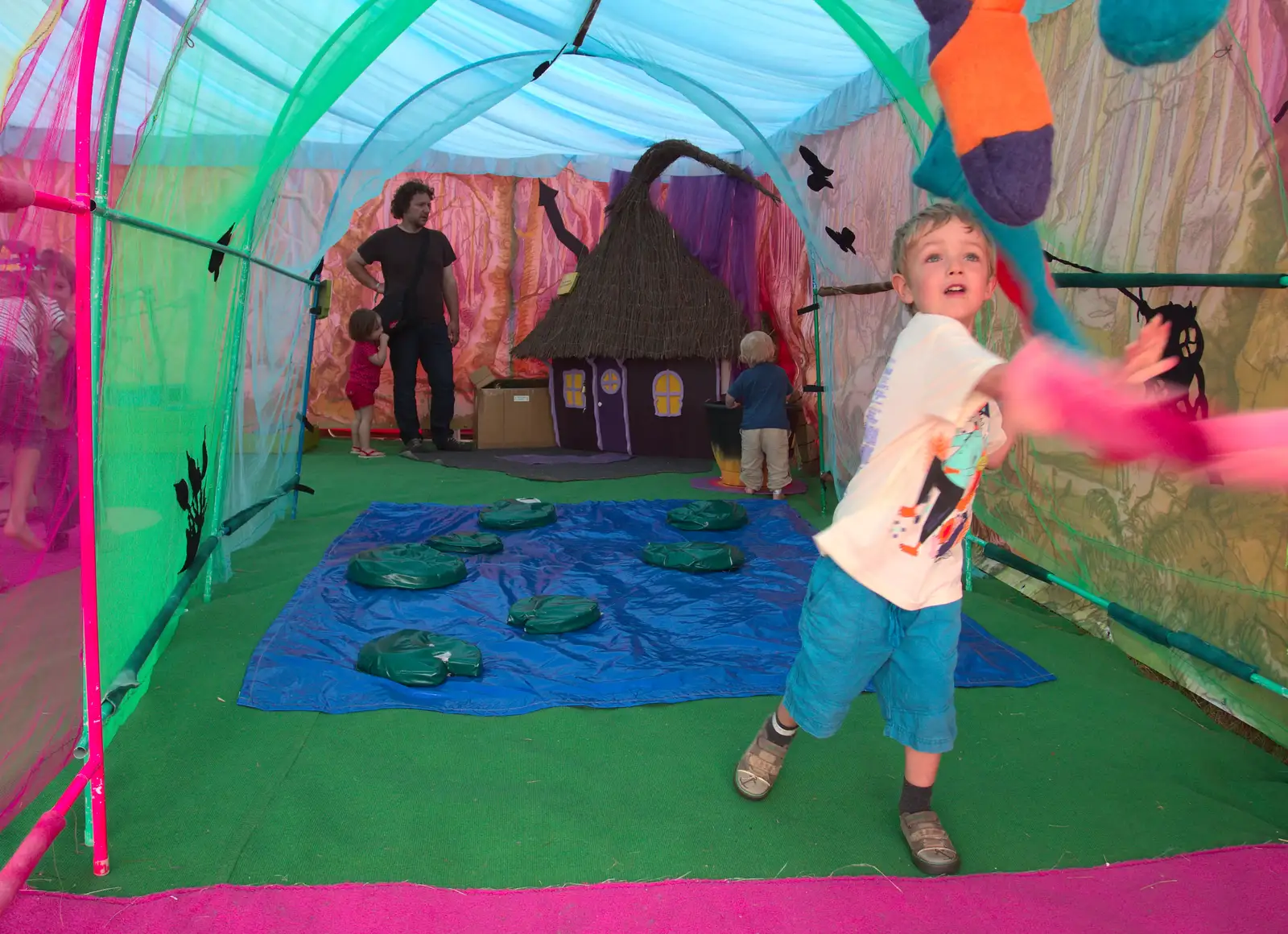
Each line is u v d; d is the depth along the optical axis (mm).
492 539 4918
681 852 2283
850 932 1988
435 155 8906
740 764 2555
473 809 2445
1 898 1746
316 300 5695
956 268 2049
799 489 6617
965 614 4059
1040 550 4207
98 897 2035
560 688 3193
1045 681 3344
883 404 2102
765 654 3527
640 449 8195
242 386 4348
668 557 4613
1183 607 3262
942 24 1545
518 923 1979
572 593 4230
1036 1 3684
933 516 2117
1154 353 1178
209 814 2385
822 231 5863
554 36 4945
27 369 2842
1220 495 3027
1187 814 2504
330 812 2412
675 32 4898
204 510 3727
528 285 9359
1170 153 3109
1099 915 2055
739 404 6590
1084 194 3609
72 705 2648
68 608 3041
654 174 8195
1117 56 1521
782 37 4816
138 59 3035
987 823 2459
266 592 4172
